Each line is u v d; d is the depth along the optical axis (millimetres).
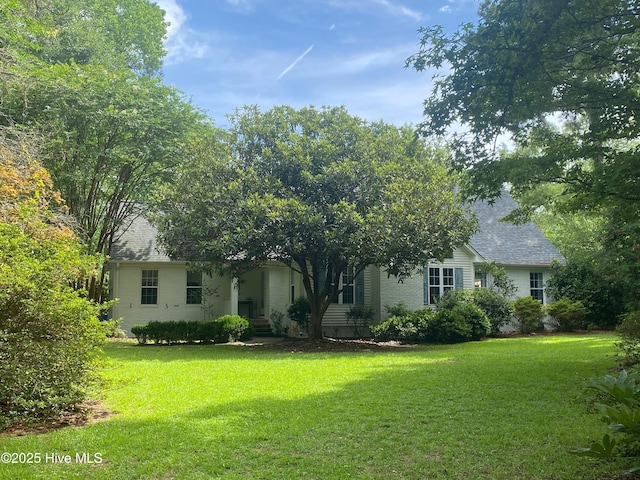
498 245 24688
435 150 17469
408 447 5543
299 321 20938
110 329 8250
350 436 5918
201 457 5188
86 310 7285
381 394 8227
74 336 7172
